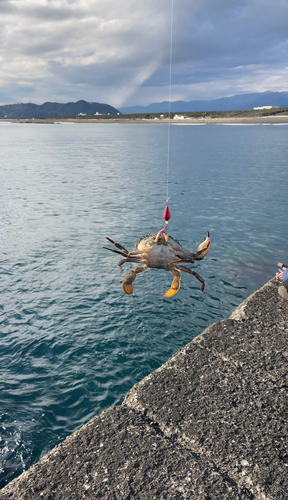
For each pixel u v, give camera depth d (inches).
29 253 612.4
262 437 120.9
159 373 152.4
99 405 303.4
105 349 370.9
